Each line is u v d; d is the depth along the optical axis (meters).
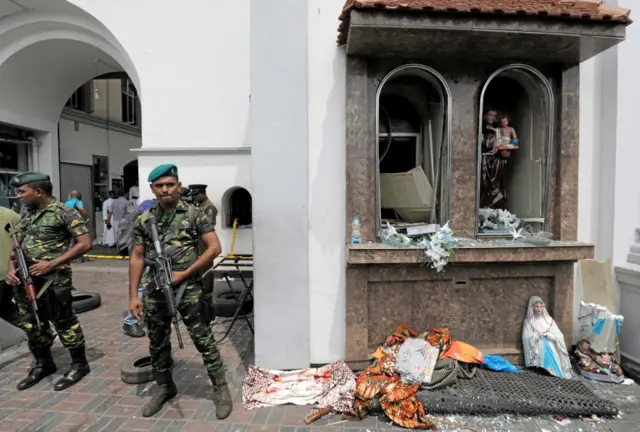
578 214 3.68
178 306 2.86
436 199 3.68
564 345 3.37
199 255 3.10
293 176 3.31
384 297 3.48
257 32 3.24
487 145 3.80
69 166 11.19
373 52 3.26
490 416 2.88
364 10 2.79
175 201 2.90
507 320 3.57
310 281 3.46
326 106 3.39
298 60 3.26
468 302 3.53
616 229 3.56
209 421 2.84
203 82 6.95
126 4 6.85
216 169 7.00
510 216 3.78
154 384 3.41
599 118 3.67
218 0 6.86
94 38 7.52
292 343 3.41
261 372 3.36
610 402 2.93
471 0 2.95
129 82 14.05
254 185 3.31
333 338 3.49
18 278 3.25
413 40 3.05
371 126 3.43
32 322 3.33
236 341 4.36
